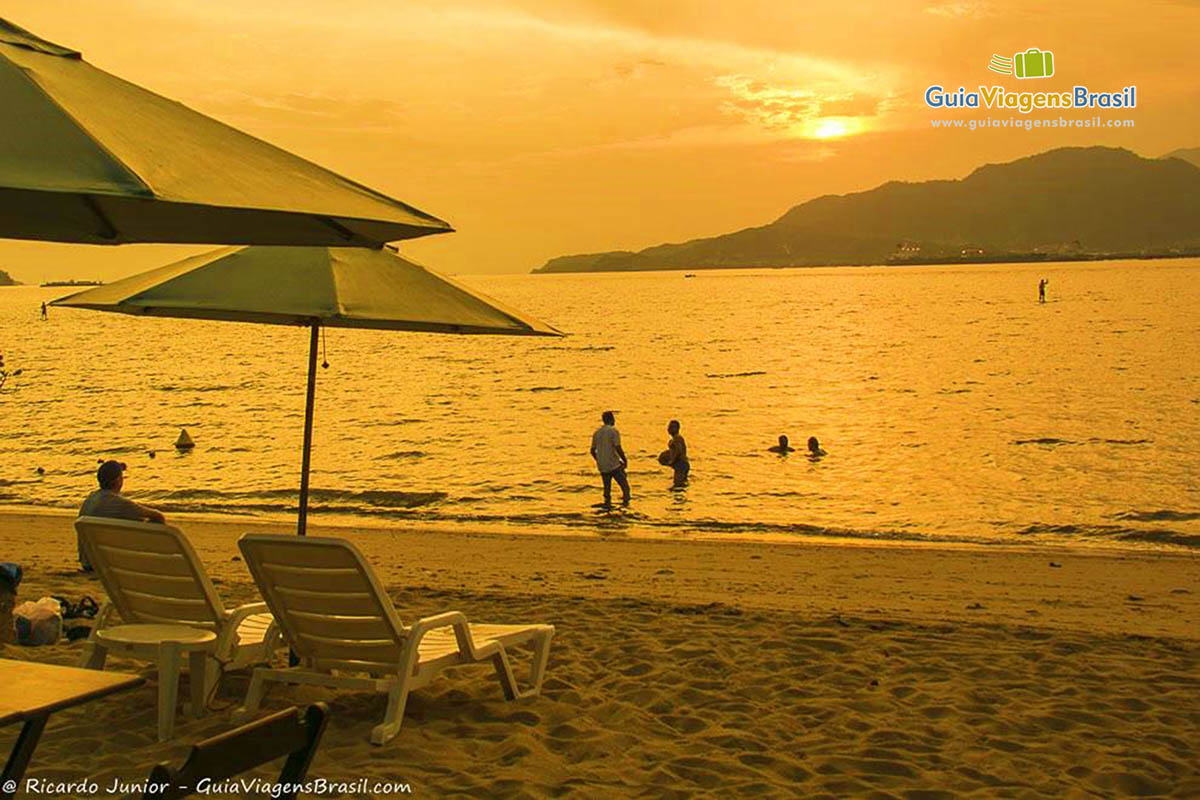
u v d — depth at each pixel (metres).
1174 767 5.94
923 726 6.55
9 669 3.60
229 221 3.91
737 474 23.41
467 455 26.83
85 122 3.23
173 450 28.16
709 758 5.91
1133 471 23.14
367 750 5.92
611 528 17.73
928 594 11.92
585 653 8.21
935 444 27.73
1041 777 5.73
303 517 7.56
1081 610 11.06
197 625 6.46
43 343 89.94
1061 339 68.00
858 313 111.81
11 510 19.67
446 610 10.11
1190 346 60.22
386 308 6.30
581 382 48.47
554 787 5.44
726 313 120.44
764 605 11.03
